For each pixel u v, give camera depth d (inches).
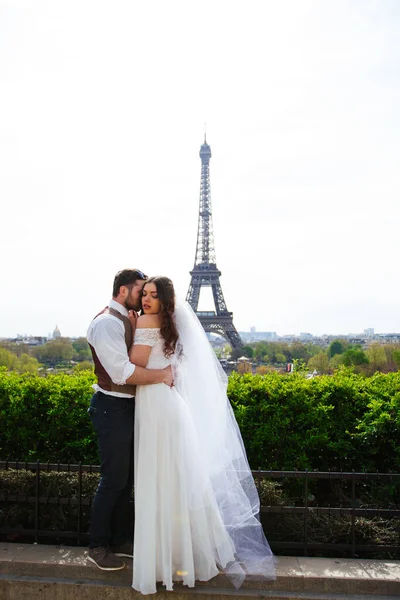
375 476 198.5
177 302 195.2
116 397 186.1
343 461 258.2
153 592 170.2
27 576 183.3
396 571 182.5
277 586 177.8
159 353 186.7
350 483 252.1
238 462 200.5
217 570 177.6
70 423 252.8
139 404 183.2
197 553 176.7
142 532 173.3
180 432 181.0
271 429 248.4
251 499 198.1
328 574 179.2
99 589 177.2
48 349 4719.5
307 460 247.4
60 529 214.8
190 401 195.6
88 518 217.5
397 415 238.1
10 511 218.2
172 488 177.3
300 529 209.5
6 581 181.0
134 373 178.4
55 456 258.2
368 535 207.6
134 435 186.1
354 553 199.6
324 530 207.9
